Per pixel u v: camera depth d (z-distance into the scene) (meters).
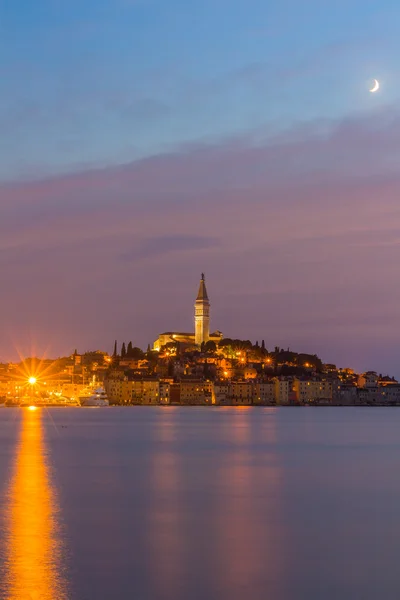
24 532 97.50
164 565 82.44
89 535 96.06
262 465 174.12
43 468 165.75
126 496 125.88
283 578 78.00
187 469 165.50
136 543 91.88
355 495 127.50
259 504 118.19
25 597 72.19
